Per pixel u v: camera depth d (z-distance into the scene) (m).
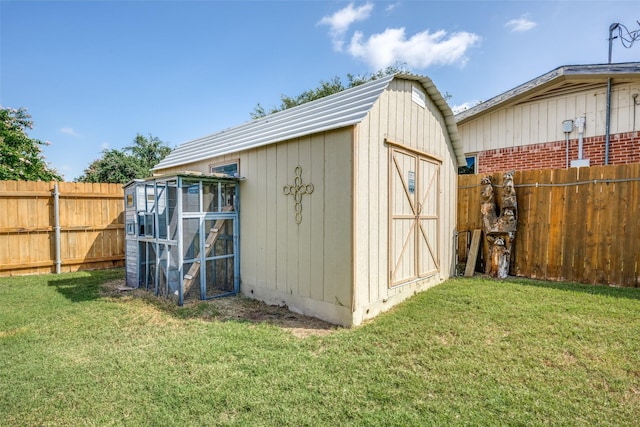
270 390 2.43
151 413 2.17
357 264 3.84
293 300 4.48
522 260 6.20
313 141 4.21
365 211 4.00
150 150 19.66
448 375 2.64
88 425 2.06
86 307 4.61
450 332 3.51
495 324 3.70
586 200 5.54
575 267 5.64
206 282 5.54
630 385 2.47
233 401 2.29
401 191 4.79
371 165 4.12
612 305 4.23
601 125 7.13
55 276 6.98
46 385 2.50
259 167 5.03
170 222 5.20
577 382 2.52
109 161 15.81
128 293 5.50
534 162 7.98
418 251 5.22
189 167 6.63
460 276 6.46
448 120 6.12
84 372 2.70
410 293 4.96
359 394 2.38
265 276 4.92
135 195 5.84
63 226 7.55
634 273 5.16
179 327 3.80
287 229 4.57
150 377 2.62
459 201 7.01
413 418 2.10
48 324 3.89
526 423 2.04
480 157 8.84
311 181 4.23
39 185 7.36
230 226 5.43
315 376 2.63
